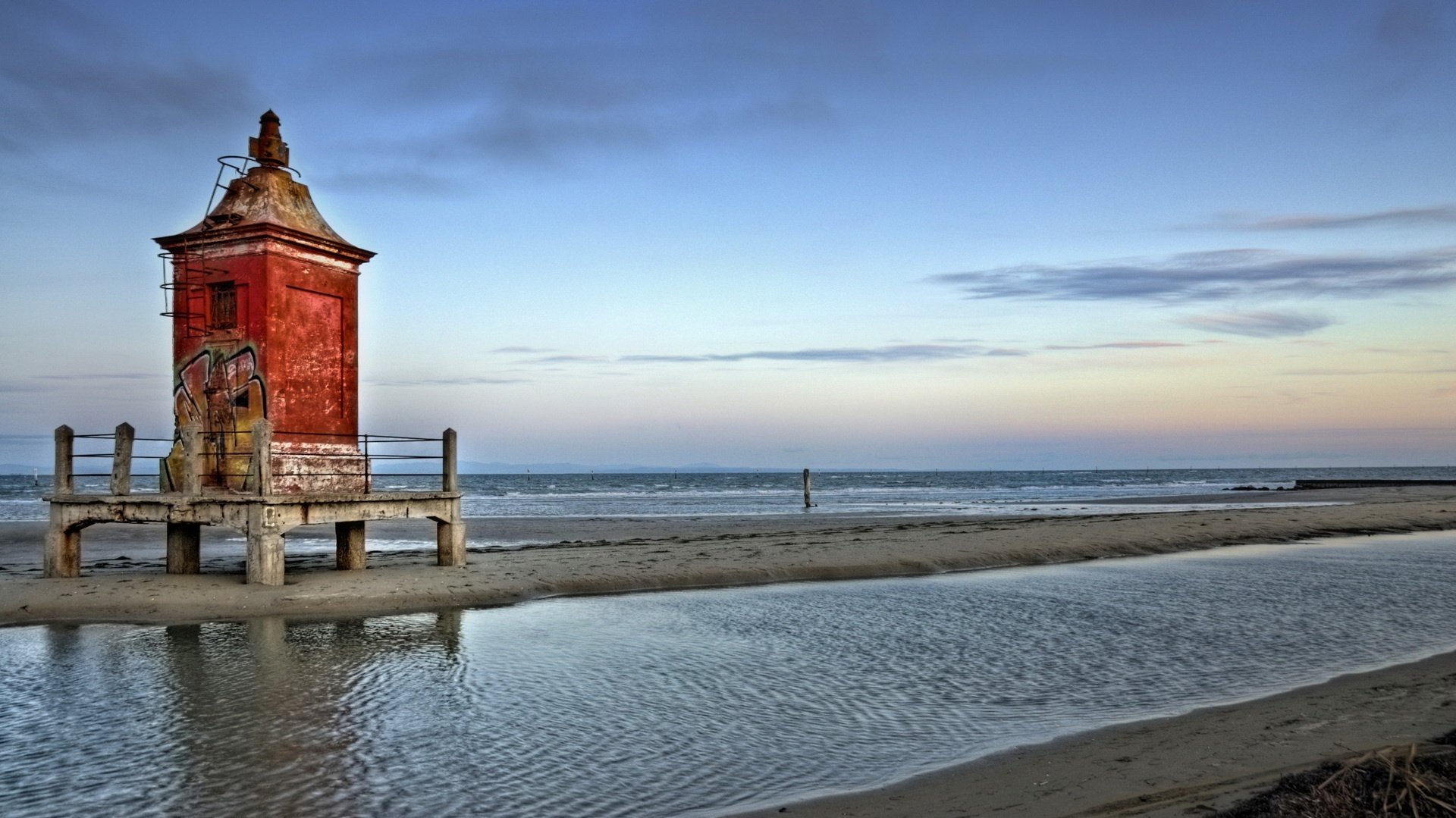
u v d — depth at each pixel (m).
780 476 194.75
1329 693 9.29
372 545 26.78
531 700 9.36
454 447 18.22
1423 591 16.81
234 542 27.27
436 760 7.49
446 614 14.48
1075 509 46.22
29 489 97.38
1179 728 8.08
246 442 15.80
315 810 6.42
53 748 7.76
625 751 7.69
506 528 32.97
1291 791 6.07
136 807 6.47
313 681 10.12
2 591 14.60
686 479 163.12
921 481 130.25
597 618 14.20
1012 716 8.65
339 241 16.92
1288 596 16.28
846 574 19.16
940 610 14.98
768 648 11.93
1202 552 24.11
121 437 15.90
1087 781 6.70
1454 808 5.63
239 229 15.73
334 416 16.97
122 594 14.50
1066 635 12.73
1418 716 8.28
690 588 17.50
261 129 16.95
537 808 6.44
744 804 6.48
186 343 16.45
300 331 16.30
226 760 7.48
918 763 7.32
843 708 9.01
